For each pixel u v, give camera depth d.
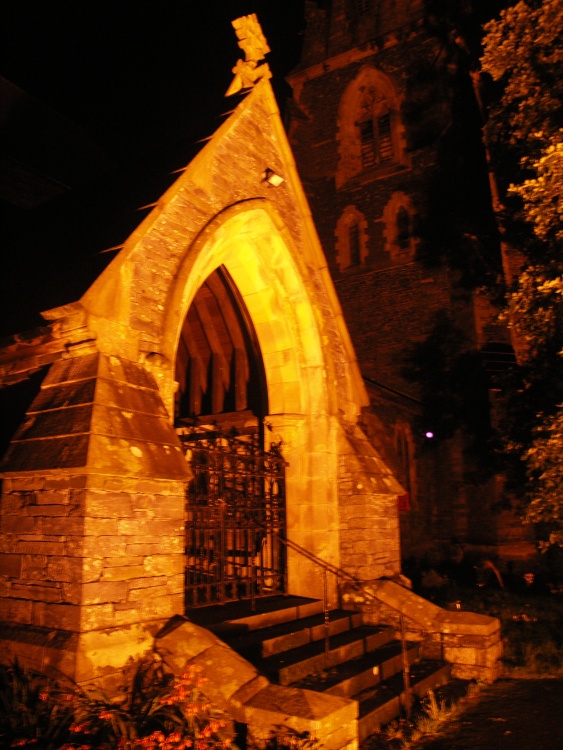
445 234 18.89
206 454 7.88
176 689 5.18
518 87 9.76
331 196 21.78
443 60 20.41
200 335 10.79
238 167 8.40
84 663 5.08
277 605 8.13
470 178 18.69
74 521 5.49
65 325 6.24
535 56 9.59
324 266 9.91
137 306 6.66
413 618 8.48
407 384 18.45
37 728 4.74
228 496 8.60
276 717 5.01
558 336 9.38
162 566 6.03
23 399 6.73
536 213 8.45
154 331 6.82
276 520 9.08
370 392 16.12
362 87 22.23
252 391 10.16
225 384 10.58
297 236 9.51
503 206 13.36
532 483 9.82
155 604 5.90
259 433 9.73
